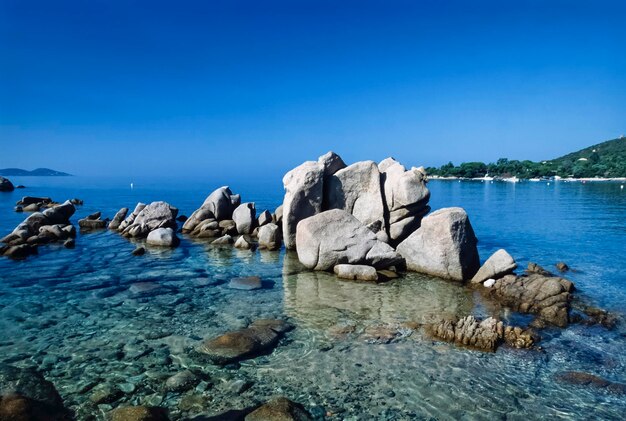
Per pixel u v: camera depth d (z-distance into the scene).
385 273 17.62
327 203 22.84
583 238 26.97
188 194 67.00
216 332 11.56
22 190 80.38
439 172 183.00
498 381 8.97
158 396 8.28
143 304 13.90
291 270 18.56
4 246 22.59
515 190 88.06
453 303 14.08
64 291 15.28
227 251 23.00
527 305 13.48
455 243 16.66
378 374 9.23
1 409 7.28
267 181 137.62
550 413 7.84
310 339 11.07
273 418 7.28
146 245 24.59
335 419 7.58
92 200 54.88
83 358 9.92
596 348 10.59
